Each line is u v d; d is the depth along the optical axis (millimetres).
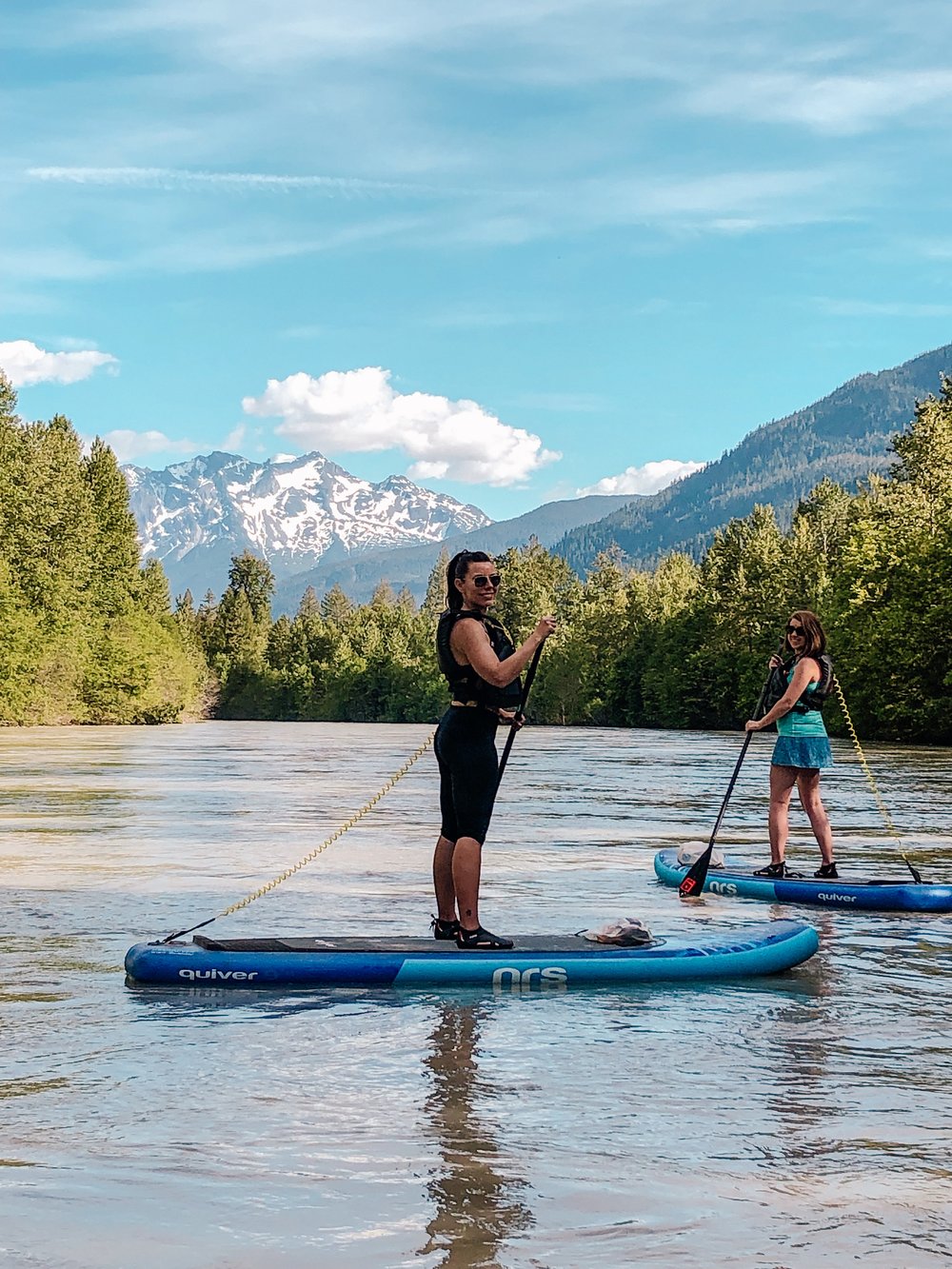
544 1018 5734
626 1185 3684
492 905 8906
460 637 6758
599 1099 4500
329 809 17672
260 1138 4059
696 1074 4832
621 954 6543
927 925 8297
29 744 45500
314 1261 3182
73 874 10445
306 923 7965
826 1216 3479
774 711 9586
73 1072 4789
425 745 7121
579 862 11617
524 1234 3346
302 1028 5488
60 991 6160
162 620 110938
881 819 16000
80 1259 3191
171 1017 5680
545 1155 3928
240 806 18078
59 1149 3947
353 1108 4367
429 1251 3240
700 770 29438
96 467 88500
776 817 9680
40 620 70750
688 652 89625
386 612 165125
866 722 56125
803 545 84625
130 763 31312
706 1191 3646
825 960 7168
